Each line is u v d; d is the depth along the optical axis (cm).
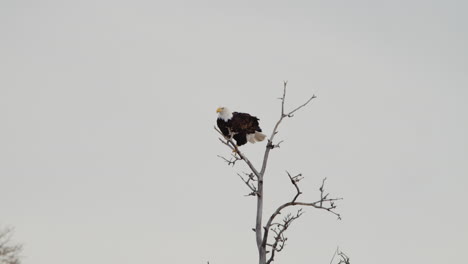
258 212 1725
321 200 1711
